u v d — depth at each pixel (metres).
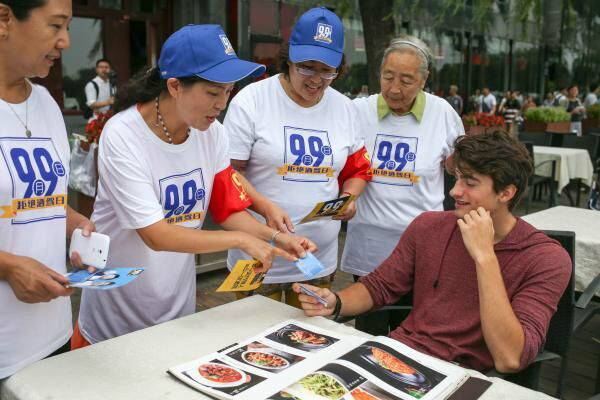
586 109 12.77
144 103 1.65
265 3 9.21
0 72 1.33
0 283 1.35
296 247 1.79
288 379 1.26
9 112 1.35
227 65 1.47
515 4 6.86
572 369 3.09
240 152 2.24
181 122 1.65
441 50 14.16
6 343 1.38
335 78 2.22
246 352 1.40
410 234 1.93
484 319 1.54
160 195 1.70
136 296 1.80
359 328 2.12
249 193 2.10
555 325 2.01
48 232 1.43
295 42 2.10
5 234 1.33
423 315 1.79
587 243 2.81
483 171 1.60
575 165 6.87
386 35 5.67
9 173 1.32
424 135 2.59
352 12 6.72
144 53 8.70
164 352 1.43
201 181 1.80
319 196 2.33
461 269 1.73
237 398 1.18
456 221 1.79
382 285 1.94
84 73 8.06
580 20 17.39
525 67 18.16
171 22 8.84
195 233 1.60
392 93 2.44
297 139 2.25
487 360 1.66
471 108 14.94
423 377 1.30
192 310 1.99
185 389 1.24
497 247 1.68
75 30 7.85
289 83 2.26
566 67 19.62
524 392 1.29
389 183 2.62
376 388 1.24
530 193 6.68
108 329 1.87
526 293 1.62
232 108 2.26
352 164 2.49
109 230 1.77
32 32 1.25
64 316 1.57
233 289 1.57
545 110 9.79
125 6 8.31
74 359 1.38
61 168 1.48
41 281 1.26
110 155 1.61
